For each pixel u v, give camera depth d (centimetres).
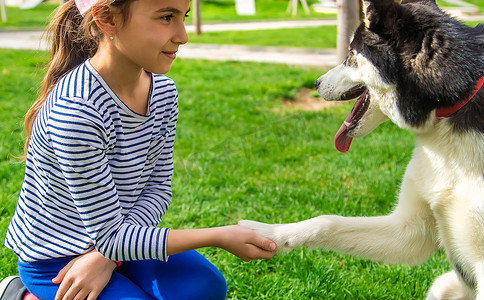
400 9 233
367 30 249
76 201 196
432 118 236
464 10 2042
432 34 231
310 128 594
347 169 462
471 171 227
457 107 229
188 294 214
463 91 226
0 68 1015
